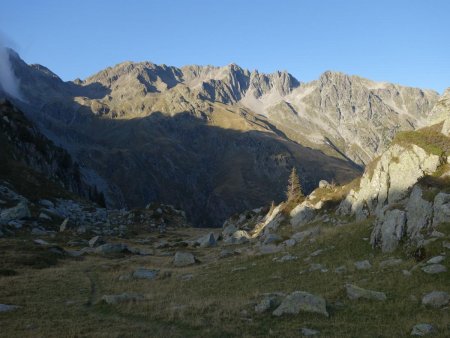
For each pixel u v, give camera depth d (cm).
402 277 3197
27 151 14300
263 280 3938
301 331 2359
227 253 6109
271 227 8212
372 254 4078
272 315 2681
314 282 3600
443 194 3903
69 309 2944
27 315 2731
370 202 6303
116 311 2897
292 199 8700
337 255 4347
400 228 4016
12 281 3881
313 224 7319
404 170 5875
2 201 9412
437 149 5622
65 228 9244
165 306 3006
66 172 17262
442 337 2127
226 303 3034
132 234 10712
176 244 8556
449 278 2956
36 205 10412
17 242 6278
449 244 3375
